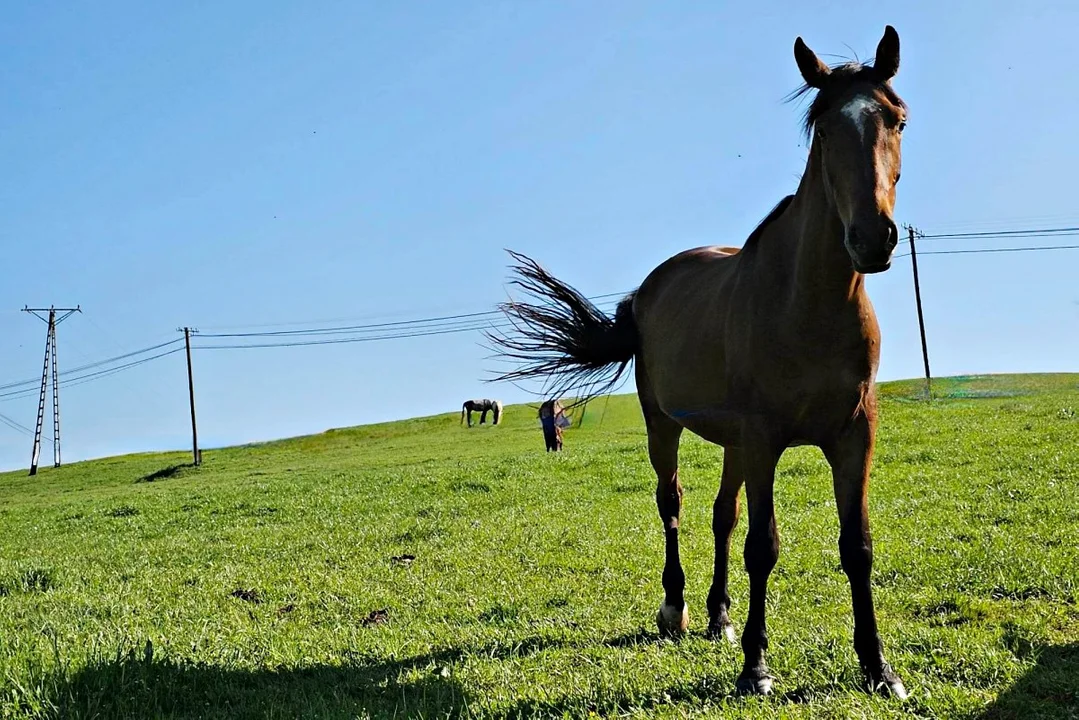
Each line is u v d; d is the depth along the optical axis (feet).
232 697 16.65
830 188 14.25
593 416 145.89
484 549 34.53
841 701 14.16
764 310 15.67
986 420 61.05
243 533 44.96
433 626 22.53
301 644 20.67
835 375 15.03
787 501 38.52
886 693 14.60
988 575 22.48
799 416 15.47
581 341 23.61
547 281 23.82
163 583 32.58
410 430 172.96
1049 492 33.42
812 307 14.83
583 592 25.99
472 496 51.70
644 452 67.56
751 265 16.65
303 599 27.73
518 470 62.13
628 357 23.44
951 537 27.91
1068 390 110.42
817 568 25.85
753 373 15.80
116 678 16.53
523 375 24.30
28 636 19.98
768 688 15.14
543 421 89.35
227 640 21.16
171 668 17.35
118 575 35.09
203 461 148.15
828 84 14.92
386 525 43.11
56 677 16.01
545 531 37.14
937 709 13.71
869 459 15.43
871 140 13.80
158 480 123.95
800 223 15.37
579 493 48.70
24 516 70.90
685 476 50.90
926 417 69.00
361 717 14.66
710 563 28.68
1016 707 13.64
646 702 15.26
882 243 13.04
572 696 15.69
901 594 21.85
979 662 15.55
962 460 44.24
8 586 32.89
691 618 21.65
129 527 53.83
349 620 24.79
